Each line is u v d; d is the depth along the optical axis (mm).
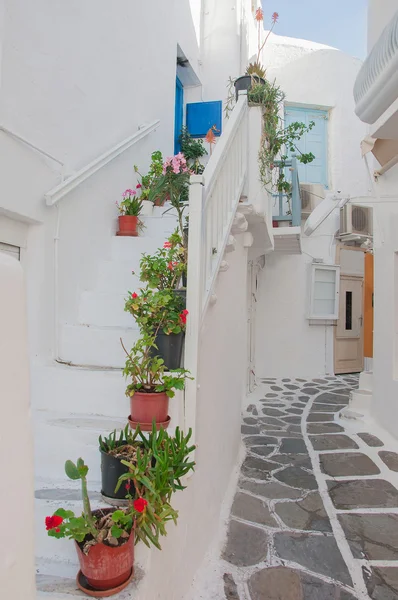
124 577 1437
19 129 2701
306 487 3750
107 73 3967
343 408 6492
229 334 3666
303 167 9969
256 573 2502
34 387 2588
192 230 2281
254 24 9328
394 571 2570
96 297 3301
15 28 2654
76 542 1409
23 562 775
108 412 2473
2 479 729
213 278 2611
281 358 9539
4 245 2678
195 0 7539
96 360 2924
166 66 5707
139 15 4742
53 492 1970
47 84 3008
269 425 5730
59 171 3137
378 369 5473
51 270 3023
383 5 5238
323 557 2699
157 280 2426
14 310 782
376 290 5527
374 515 3256
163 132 5559
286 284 9609
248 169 3980
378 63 2555
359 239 9688
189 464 1669
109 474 1779
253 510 3311
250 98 4020
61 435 2191
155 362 2115
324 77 9938
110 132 4059
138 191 4680
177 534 2006
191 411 2244
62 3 3182
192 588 2281
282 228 6398
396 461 4359
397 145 4621
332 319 9820
